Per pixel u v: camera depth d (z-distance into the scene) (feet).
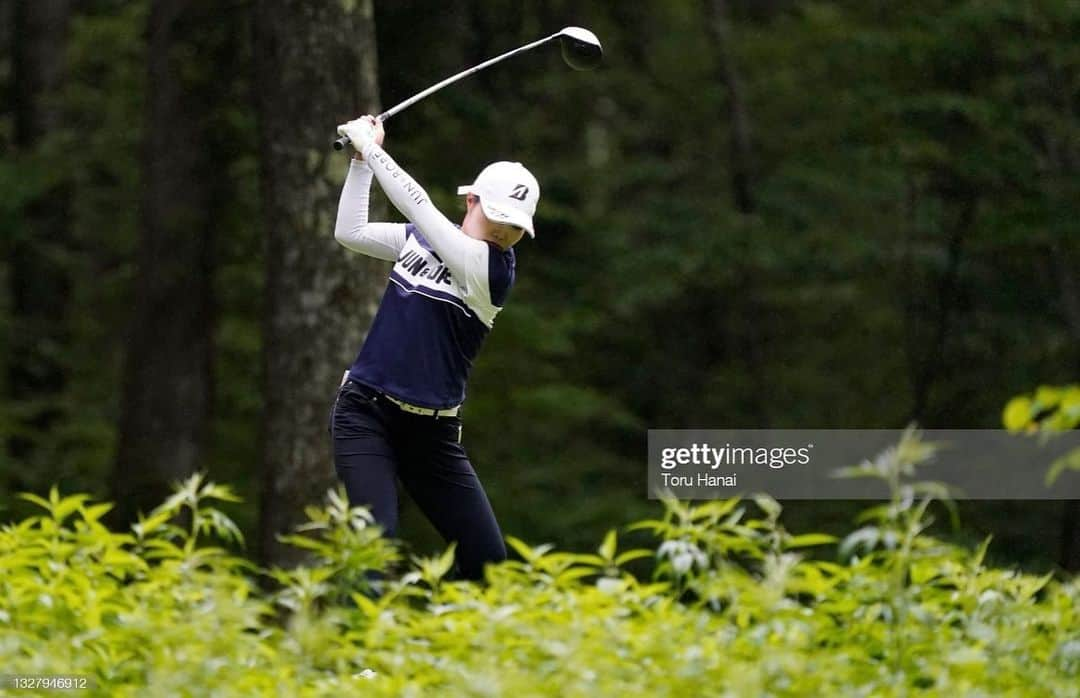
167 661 36.06
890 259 154.20
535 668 37.27
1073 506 128.06
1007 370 151.74
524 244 164.25
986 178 137.18
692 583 40.93
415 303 52.08
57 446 152.97
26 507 134.00
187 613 39.55
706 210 166.81
